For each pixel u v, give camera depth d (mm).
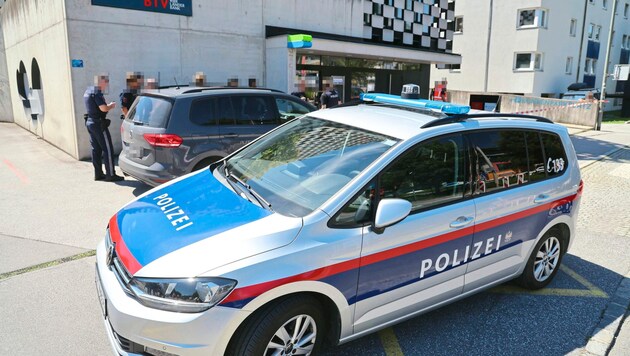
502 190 3500
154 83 8438
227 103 6305
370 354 3127
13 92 14711
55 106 10023
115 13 8914
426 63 16250
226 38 10562
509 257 3676
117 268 2654
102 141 7227
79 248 4715
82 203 6207
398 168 2988
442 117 3373
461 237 3225
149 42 9430
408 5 15477
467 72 25047
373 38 14398
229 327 2373
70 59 8539
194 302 2334
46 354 2994
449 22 17797
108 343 3137
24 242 4836
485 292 4117
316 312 2693
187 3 9812
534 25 22625
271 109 6730
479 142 3410
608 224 6047
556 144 3986
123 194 6664
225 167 3691
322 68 12859
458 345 3271
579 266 4730
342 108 4020
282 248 2518
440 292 3232
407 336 3367
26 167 8359
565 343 3348
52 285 3920
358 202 2799
